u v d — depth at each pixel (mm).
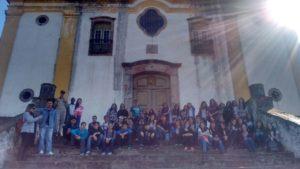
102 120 13031
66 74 13883
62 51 14375
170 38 14922
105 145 9281
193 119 10430
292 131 9750
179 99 13695
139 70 14133
